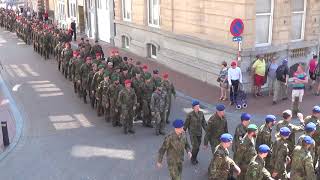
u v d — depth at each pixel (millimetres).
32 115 16625
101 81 15961
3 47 33844
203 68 20250
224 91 17359
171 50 23078
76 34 37344
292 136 10023
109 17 31109
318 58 18734
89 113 16734
